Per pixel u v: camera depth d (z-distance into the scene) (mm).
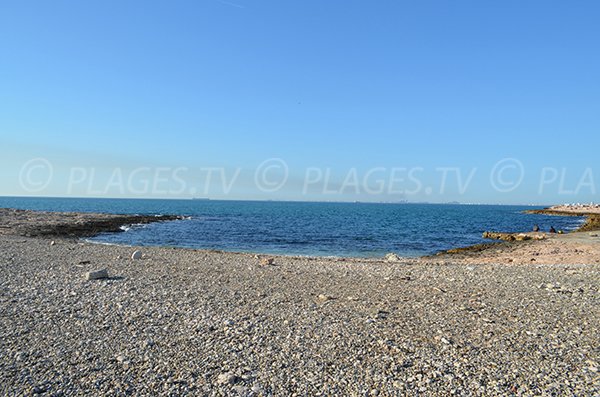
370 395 6887
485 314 11758
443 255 31172
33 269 18156
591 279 17328
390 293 14539
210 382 7301
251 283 16078
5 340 9133
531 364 8133
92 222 57781
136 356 8391
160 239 43312
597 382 7332
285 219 89250
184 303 12539
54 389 6949
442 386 7195
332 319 11062
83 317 10938
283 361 8227
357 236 49375
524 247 31922
